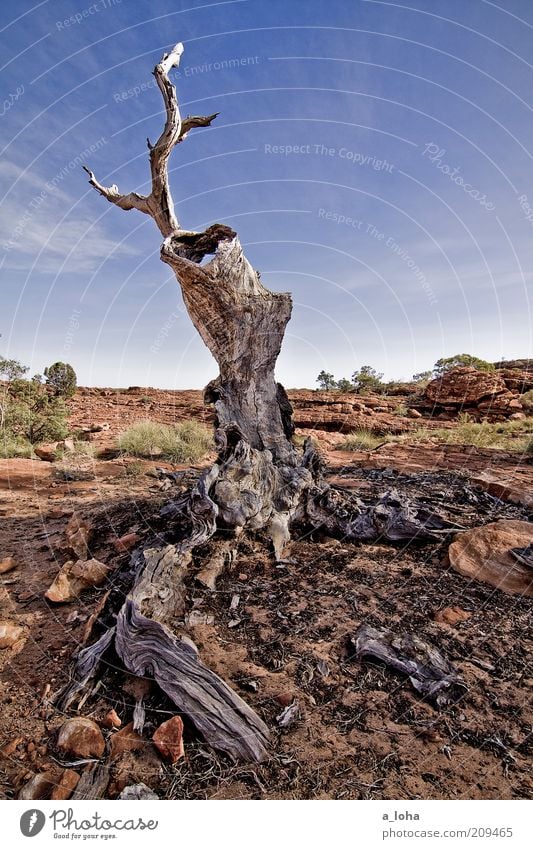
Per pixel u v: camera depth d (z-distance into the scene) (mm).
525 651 3072
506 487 6582
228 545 4391
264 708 2633
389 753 2322
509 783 2154
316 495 5242
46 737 2479
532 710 2557
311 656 3074
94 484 8000
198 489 4359
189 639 3027
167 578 3691
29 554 4988
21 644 3314
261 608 3674
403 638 3170
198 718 2465
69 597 3877
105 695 2756
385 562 4426
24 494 7430
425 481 7941
